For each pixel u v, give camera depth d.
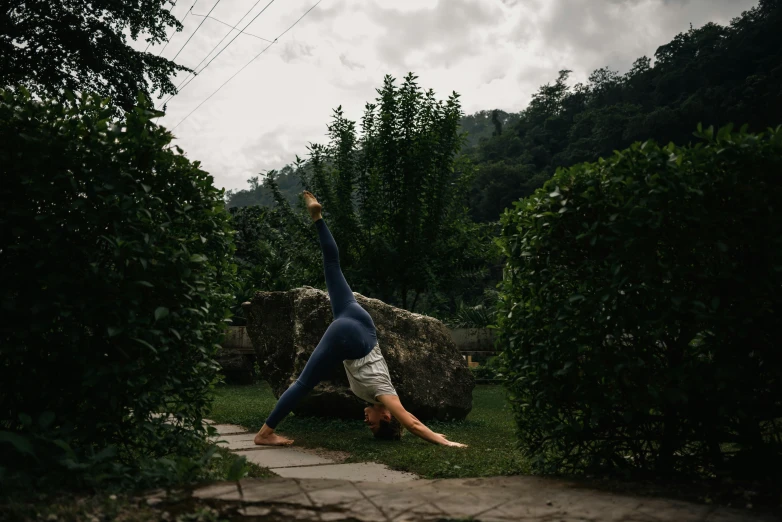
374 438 6.42
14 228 3.70
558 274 4.03
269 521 2.62
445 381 7.88
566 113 124.56
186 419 4.35
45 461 3.35
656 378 3.73
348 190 15.58
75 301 3.71
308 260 16.27
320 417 7.84
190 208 4.28
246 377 15.05
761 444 3.73
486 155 116.38
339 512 2.74
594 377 3.90
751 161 3.66
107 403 3.84
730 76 94.38
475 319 18.95
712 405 3.78
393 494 3.07
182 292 4.13
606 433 4.03
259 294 8.84
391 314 7.94
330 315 7.81
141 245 3.89
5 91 3.97
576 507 2.89
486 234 15.86
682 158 3.81
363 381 4.87
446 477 4.42
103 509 2.73
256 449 5.89
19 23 21.42
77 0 22.55
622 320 3.76
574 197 4.02
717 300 3.60
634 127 86.94
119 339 3.84
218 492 3.03
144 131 4.10
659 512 2.81
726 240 3.71
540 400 4.09
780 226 3.63
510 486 3.37
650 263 3.73
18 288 3.81
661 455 3.90
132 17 23.41
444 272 15.52
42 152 3.80
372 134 15.78
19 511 2.64
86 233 3.93
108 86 22.83
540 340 4.15
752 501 3.09
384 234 15.62
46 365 3.86
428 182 15.40
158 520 2.61
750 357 3.80
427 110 15.46
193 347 4.33
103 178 3.89
